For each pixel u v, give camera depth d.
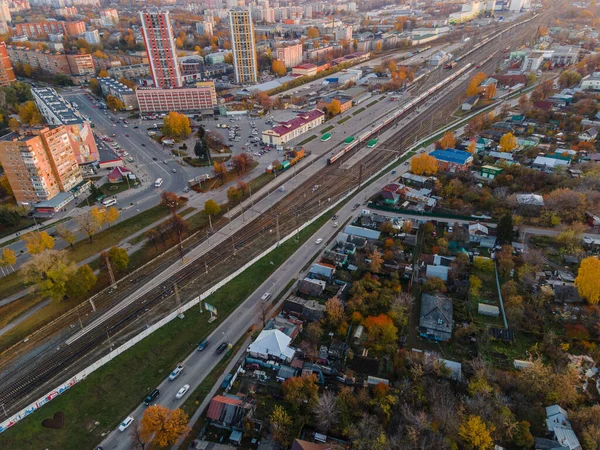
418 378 101.06
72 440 93.25
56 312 130.75
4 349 118.12
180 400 102.00
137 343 118.94
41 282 126.62
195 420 97.25
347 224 174.25
